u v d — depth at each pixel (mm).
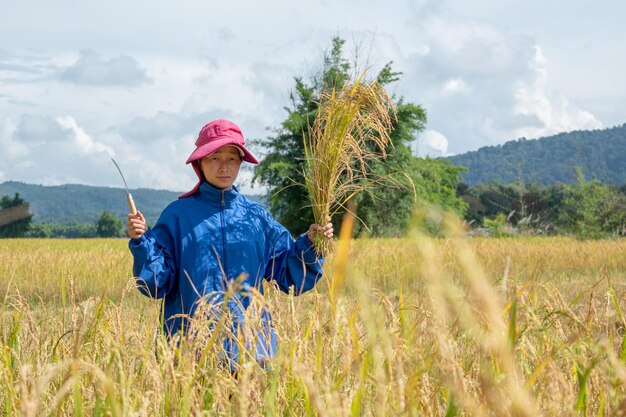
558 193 56969
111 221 125000
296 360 2016
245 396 1761
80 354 2424
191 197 3799
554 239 27750
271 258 3822
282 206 37188
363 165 3691
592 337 2312
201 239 3598
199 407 2004
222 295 3348
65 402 2182
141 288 3445
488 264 14898
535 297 2682
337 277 2123
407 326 2363
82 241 39156
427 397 1809
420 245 1163
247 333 2303
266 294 2691
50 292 11375
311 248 3727
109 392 1711
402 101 38156
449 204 51125
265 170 35938
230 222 3691
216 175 3736
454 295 1213
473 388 1925
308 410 1975
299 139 36562
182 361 2238
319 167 3672
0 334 2746
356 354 2078
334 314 2312
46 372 2205
